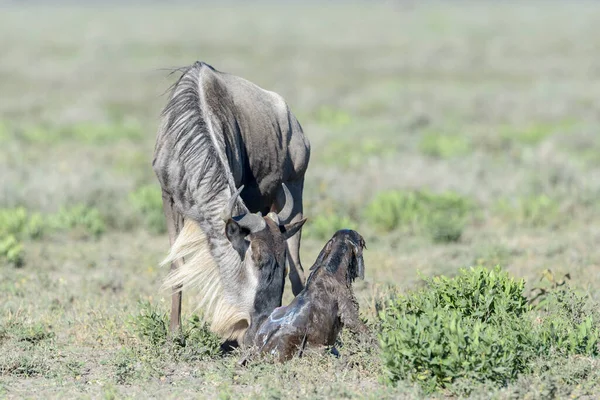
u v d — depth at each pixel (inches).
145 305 1106.1
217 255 995.9
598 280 1385.3
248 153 1164.5
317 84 5841.5
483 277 1051.9
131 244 1814.7
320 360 954.1
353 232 1015.0
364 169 2522.1
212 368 982.4
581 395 873.5
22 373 981.8
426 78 6279.5
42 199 2135.8
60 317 1215.6
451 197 1983.3
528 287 1344.7
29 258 1654.8
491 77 6245.1
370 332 981.2
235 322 981.2
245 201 1197.1
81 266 1601.9
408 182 2319.1
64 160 2770.7
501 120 4188.0
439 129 3740.2
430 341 889.5
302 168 1272.1
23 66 6870.1
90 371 999.0
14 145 3043.8
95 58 7598.4
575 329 1027.3
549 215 1935.3
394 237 1808.6
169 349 1027.3
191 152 1037.2
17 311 1216.8
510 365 895.1
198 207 1023.6
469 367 879.1
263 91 1245.7
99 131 3550.7
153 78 6254.9
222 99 1128.8
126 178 2468.0
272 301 954.7
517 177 2346.2
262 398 853.8
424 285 1321.4
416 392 858.8
